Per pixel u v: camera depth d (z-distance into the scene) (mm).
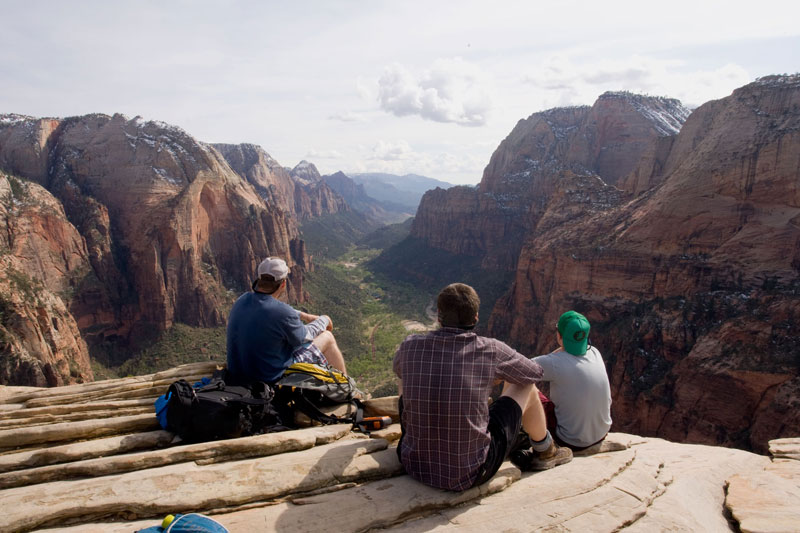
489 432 4891
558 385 6184
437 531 4176
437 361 4648
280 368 6492
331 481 4727
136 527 3854
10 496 4031
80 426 5586
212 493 4285
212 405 5348
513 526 4312
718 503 5562
